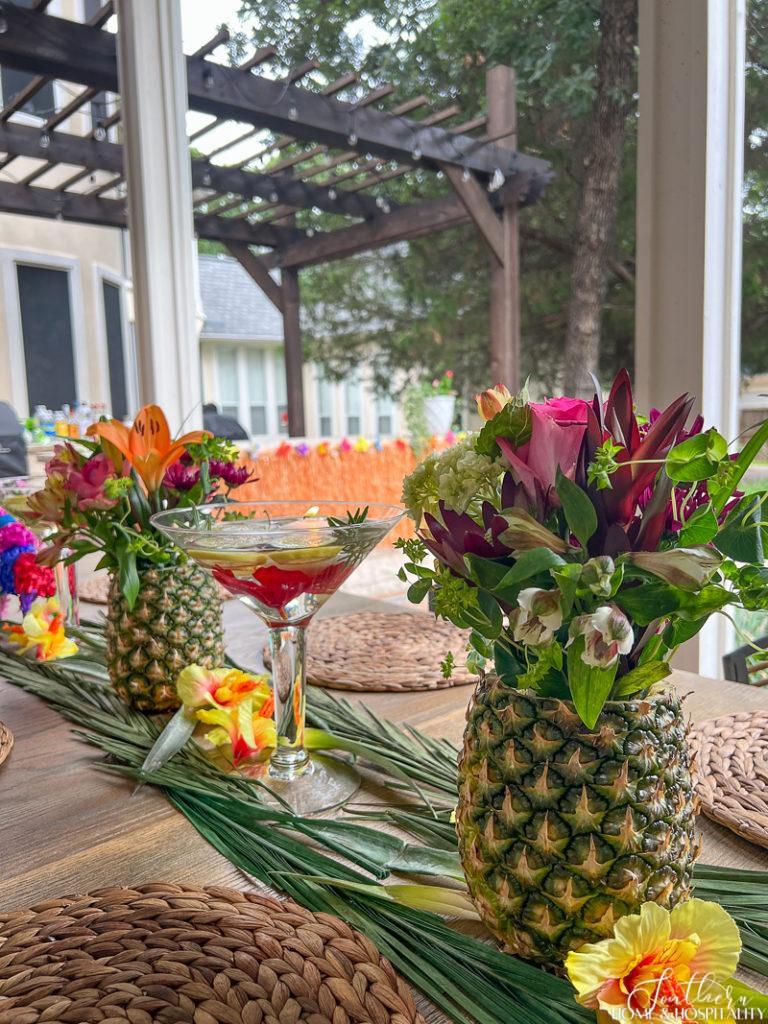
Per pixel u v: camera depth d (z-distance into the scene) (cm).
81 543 87
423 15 345
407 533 404
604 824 39
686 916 38
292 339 679
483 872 43
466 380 499
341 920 46
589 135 307
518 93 332
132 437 85
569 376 320
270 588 67
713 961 37
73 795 68
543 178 340
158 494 89
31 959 42
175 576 86
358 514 74
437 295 524
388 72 370
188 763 72
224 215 627
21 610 107
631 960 36
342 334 636
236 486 97
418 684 91
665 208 147
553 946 42
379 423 609
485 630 41
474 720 44
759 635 154
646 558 36
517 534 38
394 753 71
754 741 71
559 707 41
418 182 518
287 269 671
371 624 116
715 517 39
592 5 289
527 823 40
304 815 63
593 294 314
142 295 280
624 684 40
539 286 365
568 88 308
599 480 38
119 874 55
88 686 95
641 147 149
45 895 52
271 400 855
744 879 50
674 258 147
